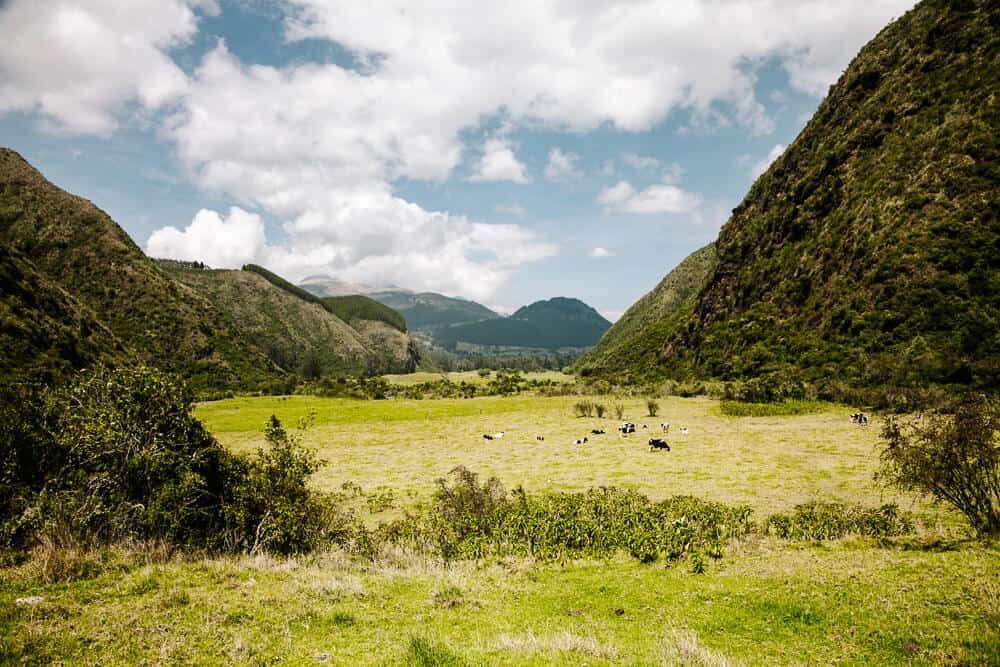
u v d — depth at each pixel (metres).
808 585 12.35
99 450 16.75
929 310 74.69
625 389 127.00
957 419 16.30
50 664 7.88
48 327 65.00
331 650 9.02
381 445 68.81
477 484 25.33
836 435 54.44
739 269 139.38
